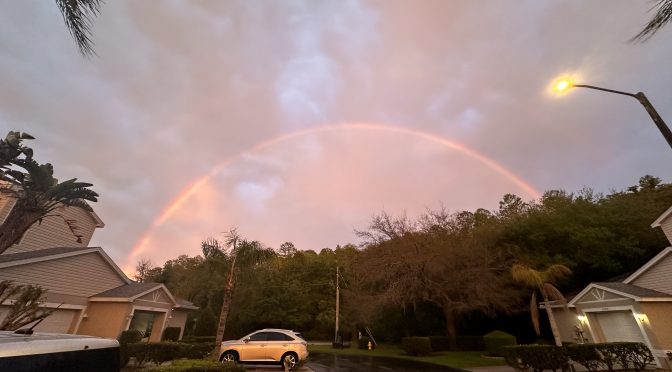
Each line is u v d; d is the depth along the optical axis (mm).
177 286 43219
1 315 12805
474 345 26984
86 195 13188
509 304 24922
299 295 43688
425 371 15953
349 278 40156
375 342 33188
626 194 31188
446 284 25281
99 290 18688
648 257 24031
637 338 16328
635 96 8062
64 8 4875
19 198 12039
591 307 18938
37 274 15305
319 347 34844
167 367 7535
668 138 7363
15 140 11383
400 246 26406
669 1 5398
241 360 15062
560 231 25281
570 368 13695
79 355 2561
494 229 28797
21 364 2141
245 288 34375
